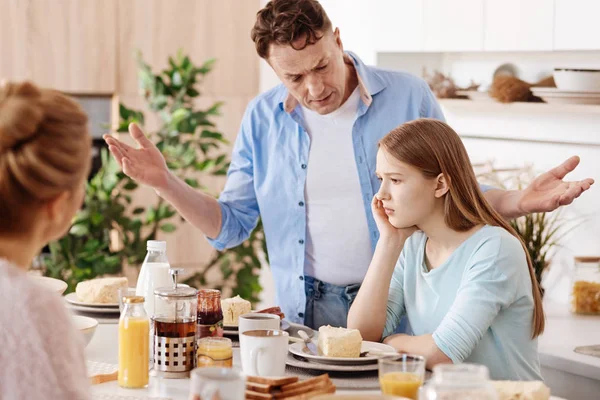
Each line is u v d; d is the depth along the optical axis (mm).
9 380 1273
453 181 2191
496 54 3770
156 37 4816
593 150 3373
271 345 1837
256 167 2812
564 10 3318
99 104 4797
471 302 2070
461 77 3957
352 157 2666
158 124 4836
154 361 1936
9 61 4500
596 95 3225
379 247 2281
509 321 2139
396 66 4156
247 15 5016
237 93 5047
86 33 4645
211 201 2756
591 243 3414
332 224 2680
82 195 1415
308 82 2463
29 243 1374
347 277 2680
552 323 3236
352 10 4344
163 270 2213
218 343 1907
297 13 2373
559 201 2340
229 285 4867
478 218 2211
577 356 2799
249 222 2873
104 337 2273
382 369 1633
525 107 3443
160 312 1934
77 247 4133
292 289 2760
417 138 2188
